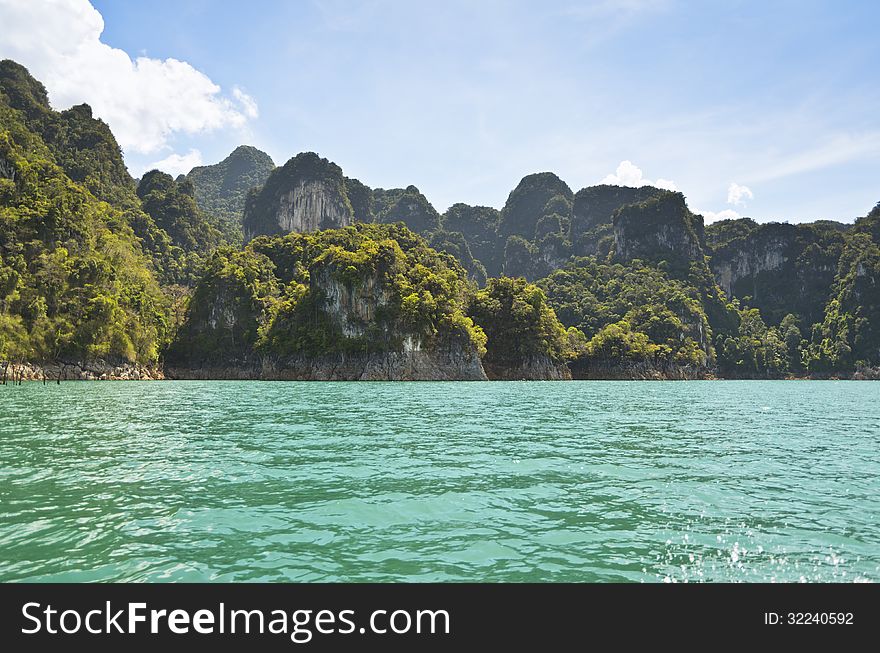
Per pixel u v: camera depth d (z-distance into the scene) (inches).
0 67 7121.1
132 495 525.7
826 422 1304.1
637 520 461.7
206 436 928.9
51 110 7263.8
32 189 4313.5
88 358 3703.3
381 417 1268.5
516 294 5206.7
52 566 356.5
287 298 4884.4
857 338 7278.5
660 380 5738.2
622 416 1368.1
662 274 7859.3
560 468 671.1
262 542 402.6
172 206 7583.7
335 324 4306.1
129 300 4303.6
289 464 681.6
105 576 345.4
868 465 719.7
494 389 2785.4
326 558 376.5
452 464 688.4
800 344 7795.3
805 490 575.2
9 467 647.1
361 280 4252.0
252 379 4603.8
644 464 705.6
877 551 398.3
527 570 361.7
